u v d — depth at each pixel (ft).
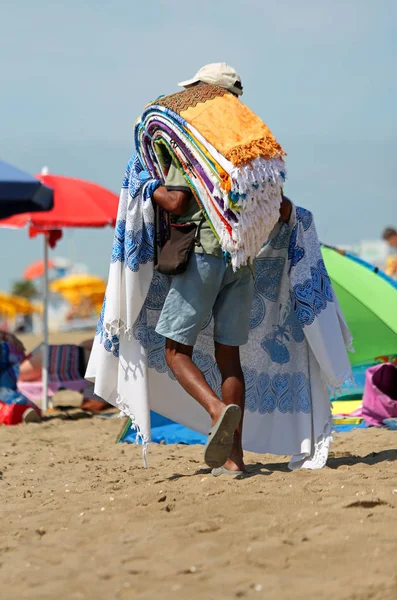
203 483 47.65
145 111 50.55
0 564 35.14
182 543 36.32
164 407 53.98
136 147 51.78
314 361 52.85
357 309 84.43
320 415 52.37
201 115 47.52
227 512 41.01
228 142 45.88
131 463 59.98
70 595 30.58
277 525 38.17
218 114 47.47
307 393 52.75
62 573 33.27
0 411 89.71
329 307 51.65
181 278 48.65
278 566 32.86
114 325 49.70
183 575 32.27
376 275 86.07
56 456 65.98
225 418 45.09
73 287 504.84
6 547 37.68
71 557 35.35
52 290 530.27
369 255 291.99
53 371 105.91
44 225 99.09
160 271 48.47
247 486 45.98
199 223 48.24
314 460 51.83
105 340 50.78
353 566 32.50
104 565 34.01
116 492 47.60
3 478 56.75
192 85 51.24
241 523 39.06
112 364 51.13
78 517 42.24
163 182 50.78
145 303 52.19
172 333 48.52
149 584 31.40
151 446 68.95
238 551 34.99
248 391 54.75
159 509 42.42
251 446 54.13
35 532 40.09
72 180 105.70
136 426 50.29
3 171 66.90
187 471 53.57
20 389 106.93
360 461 53.98
